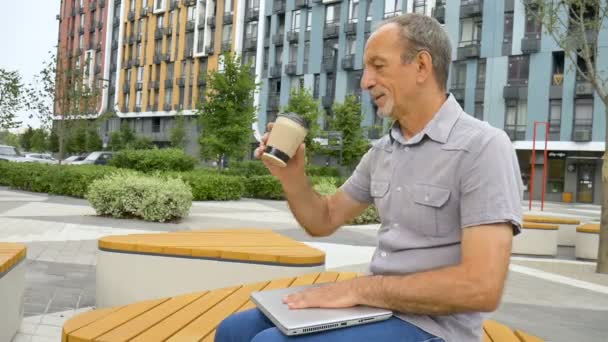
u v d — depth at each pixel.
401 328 1.67
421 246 1.79
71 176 17.80
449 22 37.25
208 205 17.45
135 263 4.48
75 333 2.31
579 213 24.05
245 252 4.38
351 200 2.25
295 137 1.96
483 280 1.57
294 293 1.80
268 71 47.16
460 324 1.74
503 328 2.83
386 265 1.85
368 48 1.87
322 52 43.12
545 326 5.04
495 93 35.66
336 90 42.12
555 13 8.89
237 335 1.92
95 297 4.87
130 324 2.48
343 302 1.73
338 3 42.28
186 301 2.98
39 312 4.52
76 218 11.55
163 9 55.91
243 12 49.06
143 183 12.01
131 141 51.91
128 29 60.72
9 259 3.53
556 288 6.97
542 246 10.37
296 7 44.59
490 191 1.64
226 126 25.48
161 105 55.84
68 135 23.16
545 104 33.97
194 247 4.43
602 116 32.53
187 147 52.25
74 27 68.81
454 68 37.22
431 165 1.77
